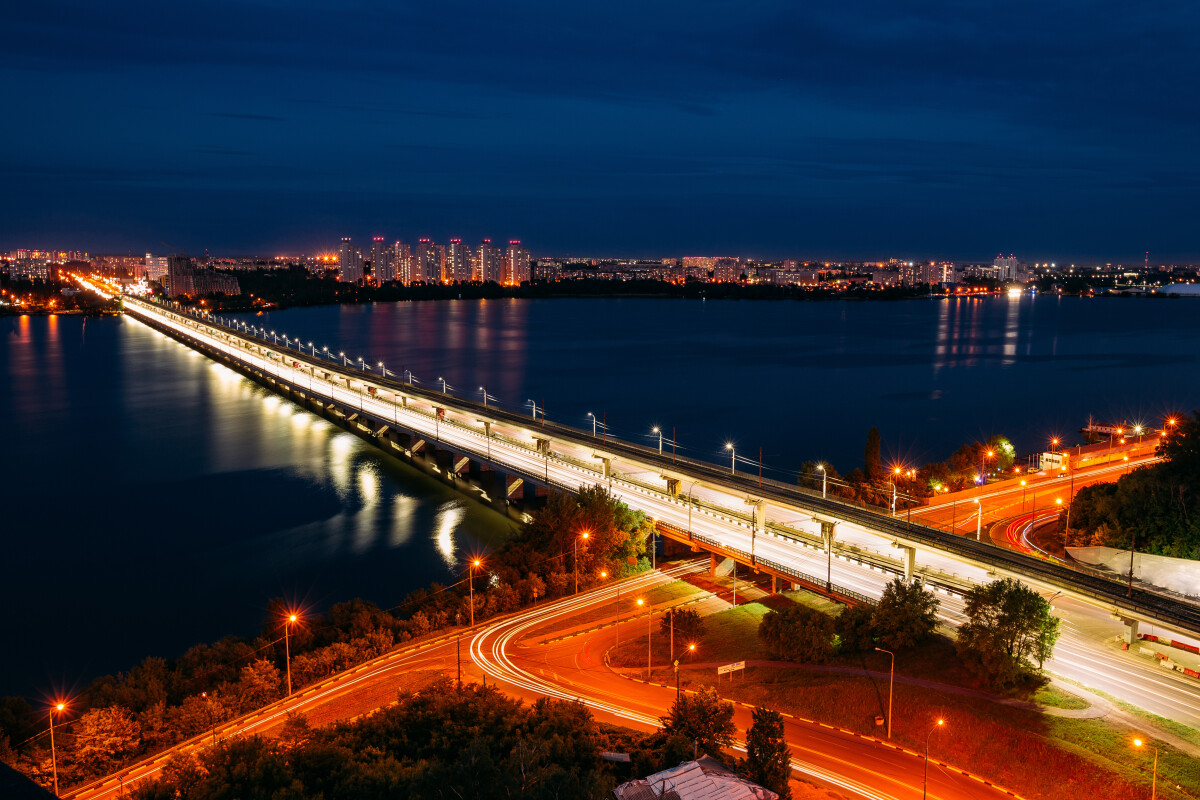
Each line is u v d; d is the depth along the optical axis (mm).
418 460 195750
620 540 123500
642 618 106562
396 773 60844
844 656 90312
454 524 154875
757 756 62344
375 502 168250
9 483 181125
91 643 110625
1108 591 90500
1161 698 76812
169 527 153500
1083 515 128750
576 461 172625
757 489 133250
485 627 104438
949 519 137875
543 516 124312
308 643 98562
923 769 70688
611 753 68438
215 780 61562
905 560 112938
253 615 118250
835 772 70125
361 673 92188
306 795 59594
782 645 91312
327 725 79750
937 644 89125
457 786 57375
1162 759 66875
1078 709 75188
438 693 79875
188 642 110938
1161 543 116250
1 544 145125
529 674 91125
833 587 101625
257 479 184625
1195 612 86750
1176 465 124188
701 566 125250
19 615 118562
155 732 78875
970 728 73750
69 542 146000
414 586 126750
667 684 88125
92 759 74875
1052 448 188625
